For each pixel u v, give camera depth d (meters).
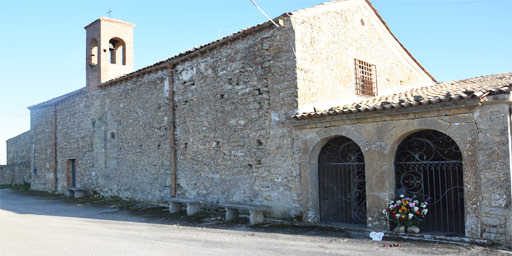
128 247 7.58
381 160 8.41
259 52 10.77
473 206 7.20
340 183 10.53
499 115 6.94
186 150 13.14
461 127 7.32
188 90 13.16
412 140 8.66
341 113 8.84
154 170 14.45
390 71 13.49
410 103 7.75
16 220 11.79
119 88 16.56
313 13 10.55
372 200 8.55
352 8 11.97
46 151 22.16
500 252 6.58
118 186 16.34
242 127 11.21
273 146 10.38
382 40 13.20
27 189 23.75
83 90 18.88
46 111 22.33
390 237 7.99
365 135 8.66
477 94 6.93
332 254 6.81
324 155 10.09
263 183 10.59
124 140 16.09
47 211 14.13
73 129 19.67
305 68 10.16
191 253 7.04
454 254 6.58
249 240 8.16
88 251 7.23
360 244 7.50
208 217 11.35
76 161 19.30
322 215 9.80
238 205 10.60
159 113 14.30
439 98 7.40
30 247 7.62
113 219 11.75
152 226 10.34
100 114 17.72
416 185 8.65
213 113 12.16
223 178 11.75
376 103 8.80
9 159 30.77
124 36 19.27
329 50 10.95
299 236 8.41
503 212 6.86
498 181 6.93
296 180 9.84
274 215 10.27
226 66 11.77
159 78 14.38
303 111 9.96
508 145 6.85
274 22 9.91
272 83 10.42
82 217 12.34
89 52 18.95
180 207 12.80
